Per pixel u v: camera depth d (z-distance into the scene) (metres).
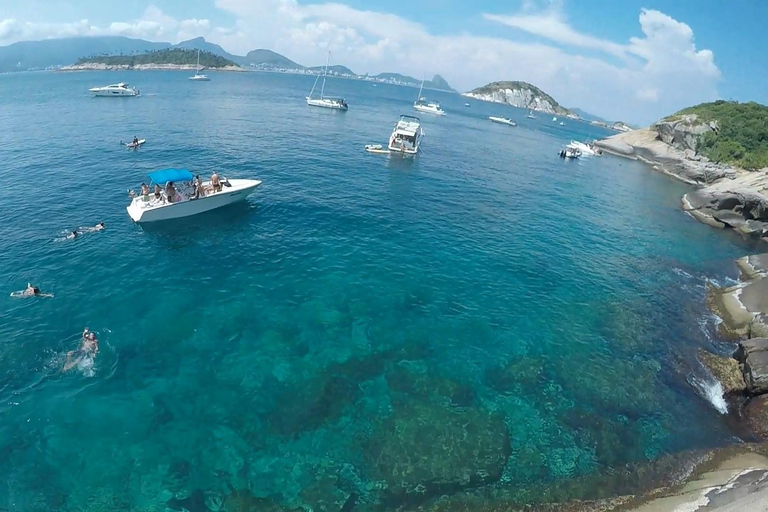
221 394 17.19
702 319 26.53
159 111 79.62
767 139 78.62
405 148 63.03
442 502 13.86
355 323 22.22
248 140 59.88
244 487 13.77
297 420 16.38
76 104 84.56
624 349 22.52
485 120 158.00
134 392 16.89
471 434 16.48
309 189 41.38
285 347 20.06
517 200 47.31
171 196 31.67
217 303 22.69
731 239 44.91
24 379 17.03
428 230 34.84
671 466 15.94
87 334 19.25
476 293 26.23
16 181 37.88
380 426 16.45
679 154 88.94
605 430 17.34
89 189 37.06
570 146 97.50
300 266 27.09
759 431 18.19
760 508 13.66
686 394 19.83
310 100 110.19
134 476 13.80
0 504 12.73
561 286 28.31
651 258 35.62
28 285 22.66
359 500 13.71
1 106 78.38
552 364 20.77
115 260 25.94
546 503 14.08
